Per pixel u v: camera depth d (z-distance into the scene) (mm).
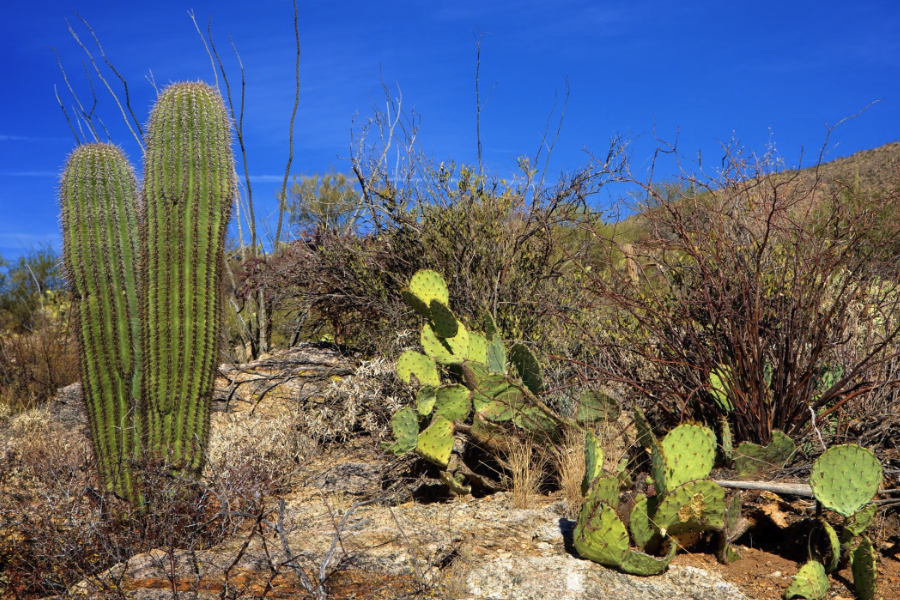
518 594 2479
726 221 3662
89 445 4777
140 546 3219
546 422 3719
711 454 2785
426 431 3586
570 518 3260
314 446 4617
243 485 3477
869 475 2631
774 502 3086
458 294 5352
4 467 4633
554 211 5457
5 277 13148
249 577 2734
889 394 3484
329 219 6426
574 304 4629
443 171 5820
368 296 5867
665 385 3801
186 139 3770
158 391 3732
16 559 3334
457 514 3416
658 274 4004
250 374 5980
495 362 4121
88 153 3746
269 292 7016
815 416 3246
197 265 3805
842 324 3293
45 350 8039
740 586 2572
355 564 2666
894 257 3377
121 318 3730
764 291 3584
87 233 3701
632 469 3523
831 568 2654
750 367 3391
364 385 4832
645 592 2490
